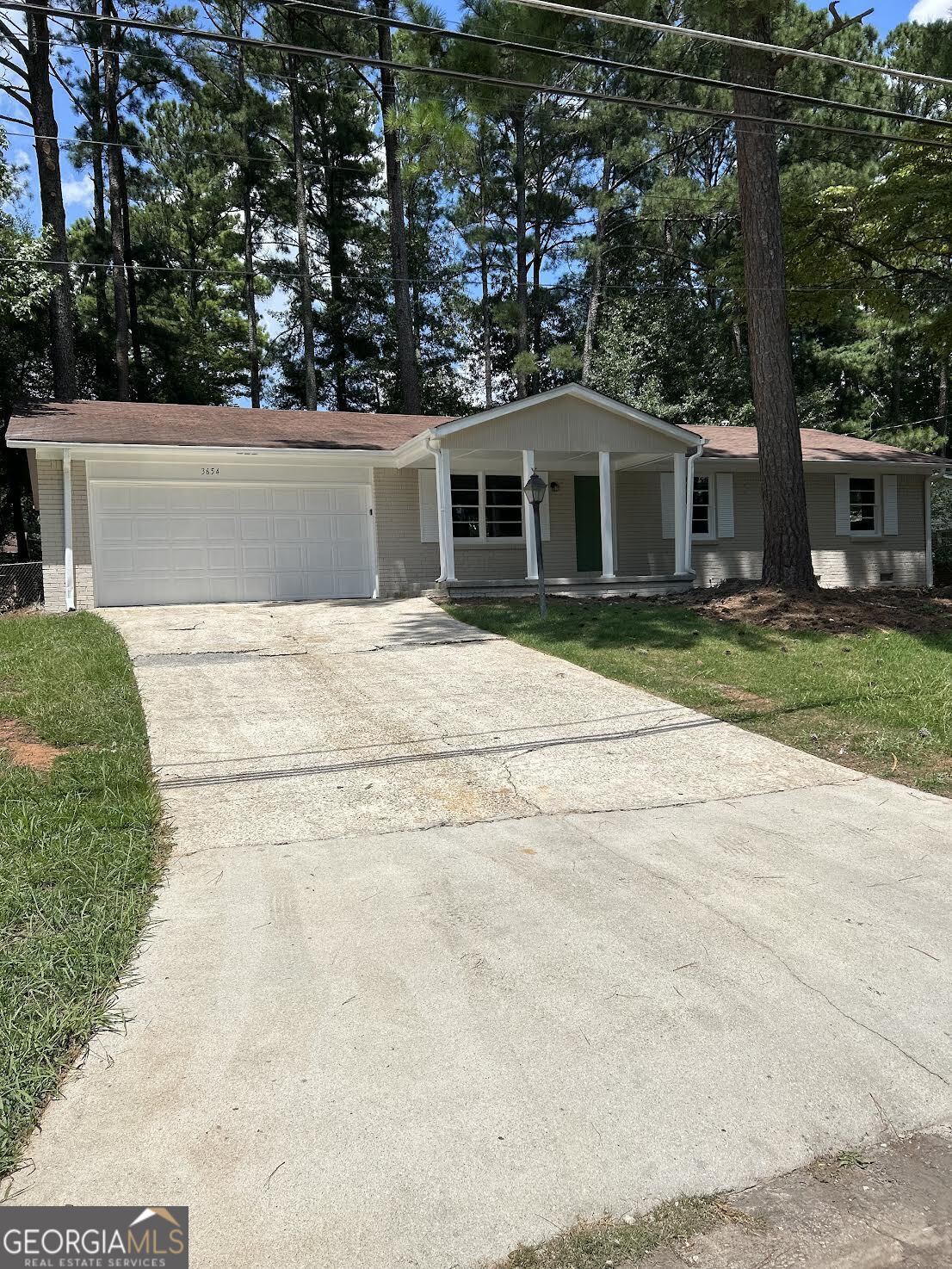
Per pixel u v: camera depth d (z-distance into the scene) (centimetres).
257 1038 318
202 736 696
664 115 2717
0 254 1675
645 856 486
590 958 374
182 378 2958
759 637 1034
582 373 2922
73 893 411
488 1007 338
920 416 3456
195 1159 260
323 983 354
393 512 1590
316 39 2627
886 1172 260
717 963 371
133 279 2920
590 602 1354
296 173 2886
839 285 1659
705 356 2886
